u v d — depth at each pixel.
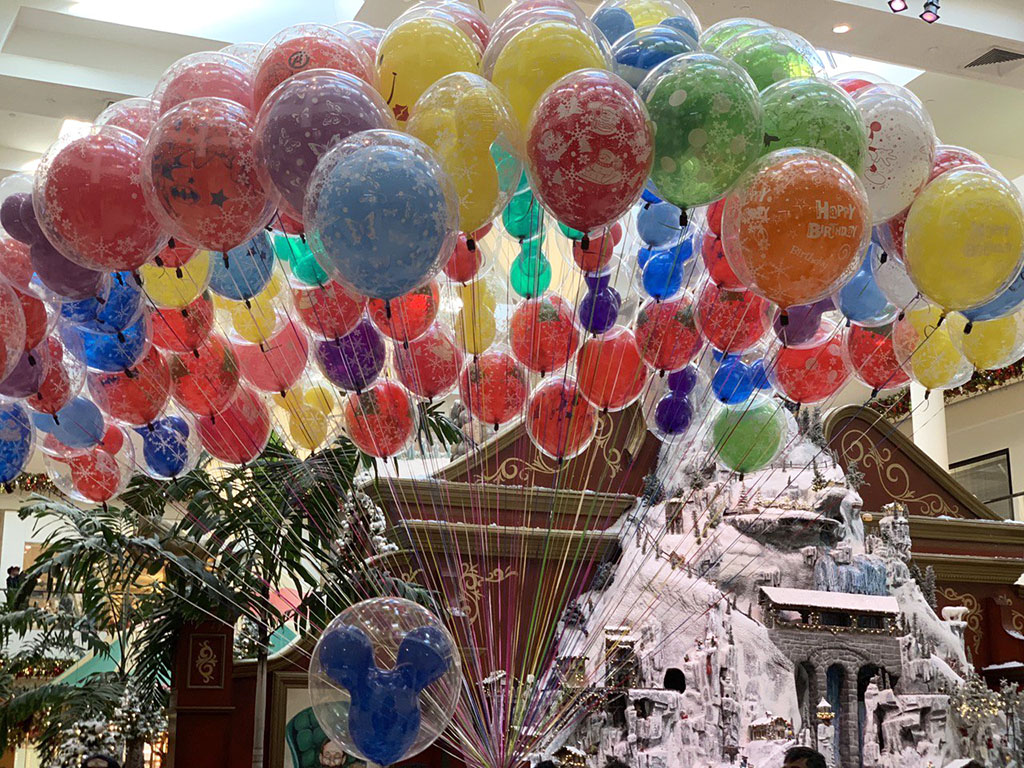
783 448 6.89
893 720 8.26
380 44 4.72
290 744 8.16
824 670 8.18
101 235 4.37
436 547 8.10
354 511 7.00
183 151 4.18
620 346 5.97
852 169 4.49
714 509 8.33
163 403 5.81
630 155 4.12
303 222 4.14
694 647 8.01
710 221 5.08
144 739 7.03
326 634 4.59
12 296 4.67
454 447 8.70
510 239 5.88
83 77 10.81
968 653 9.73
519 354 5.99
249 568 7.29
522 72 4.38
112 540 7.04
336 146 4.03
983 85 11.61
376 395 6.09
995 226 4.54
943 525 9.90
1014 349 5.65
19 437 5.57
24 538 18.92
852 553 8.67
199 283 5.24
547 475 8.80
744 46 4.88
